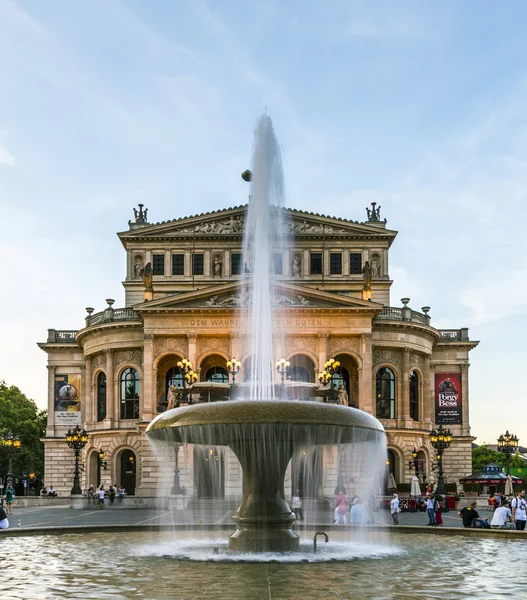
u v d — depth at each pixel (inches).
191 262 3890.3
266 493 924.0
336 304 3356.3
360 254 3900.1
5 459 4874.5
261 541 915.4
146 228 3897.6
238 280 3614.7
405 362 3538.4
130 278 3890.3
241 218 3905.0
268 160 1219.9
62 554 958.4
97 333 3599.9
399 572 784.9
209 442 905.5
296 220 3900.1
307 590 668.1
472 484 3457.2
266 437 855.7
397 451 3476.9
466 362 3870.6
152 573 770.2
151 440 961.5
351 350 3361.2
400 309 3580.2
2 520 1318.9
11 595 647.8
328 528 1419.8
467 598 633.0
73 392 3850.9
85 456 3710.6
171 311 3344.0
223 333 3336.6
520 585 706.2
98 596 638.5
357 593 655.1
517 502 1317.7
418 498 2513.5
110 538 1206.3
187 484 2758.4
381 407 3513.8
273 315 3336.6
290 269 3873.0
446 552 980.6
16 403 5059.1
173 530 1362.0
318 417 817.5
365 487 2390.5
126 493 3499.0
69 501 3061.0
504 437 2765.7
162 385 3459.6
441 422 3826.3
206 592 655.8
